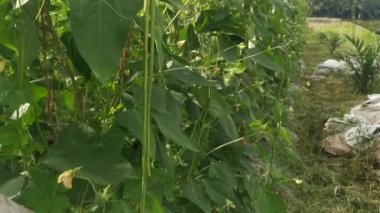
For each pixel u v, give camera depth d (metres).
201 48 1.53
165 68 1.10
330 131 4.40
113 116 0.97
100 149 0.82
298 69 5.65
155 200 0.93
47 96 0.91
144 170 0.74
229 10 1.50
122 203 0.87
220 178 1.29
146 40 0.70
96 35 0.66
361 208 3.30
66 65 0.88
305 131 4.64
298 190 3.38
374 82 6.92
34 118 0.89
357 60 6.93
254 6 1.64
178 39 1.40
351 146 4.04
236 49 1.48
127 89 0.98
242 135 1.83
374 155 3.87
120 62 0.96
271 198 1.41
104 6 0.66
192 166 1.24
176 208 1.23
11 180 0.82
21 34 0.74
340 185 3.56
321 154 4.19
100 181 0.78
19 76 0.75
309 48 11.67
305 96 6.22
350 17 26.08
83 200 0.87
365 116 4.39
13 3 0.74
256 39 1.69
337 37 9.29
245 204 1.56
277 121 1.72
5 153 0.88
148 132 0.73
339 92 6.78
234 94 1.54
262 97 2.01
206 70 1.44
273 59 1.59
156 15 0.74
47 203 0.81
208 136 1.44
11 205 0.72
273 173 1.56
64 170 0.79
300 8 6.10
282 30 2.36
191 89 1.28
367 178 3.71
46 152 0.87
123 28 0.67
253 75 1.90
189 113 1.28
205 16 1.45
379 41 7.99
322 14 27.25
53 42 0.87
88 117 0.99
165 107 0.94
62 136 0.84
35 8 0.76
